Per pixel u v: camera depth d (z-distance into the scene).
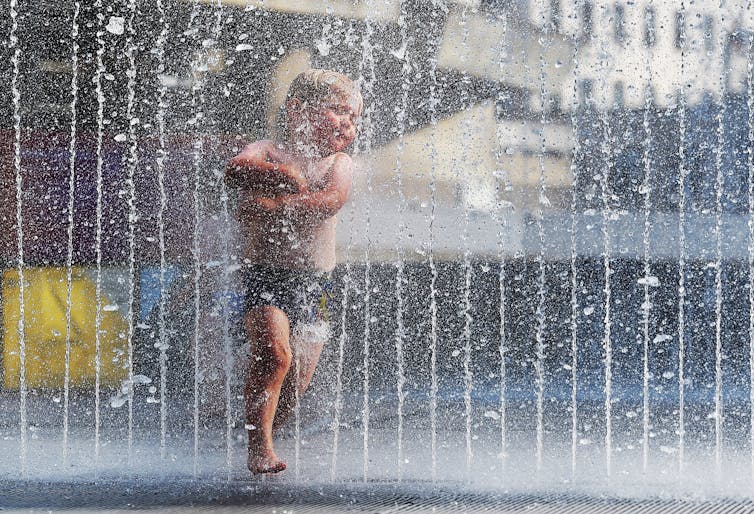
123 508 5.89
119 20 10.27
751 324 12.94
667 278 12.66
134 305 10.27
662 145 12.10
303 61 9.96
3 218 10.61
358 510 5.81
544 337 12.30
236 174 7.72
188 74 10.08
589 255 12.25
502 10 10.91
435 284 11.35
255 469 7.04
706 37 11.70
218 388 8.73
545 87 11.34
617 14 11.40
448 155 11.02
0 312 10.67
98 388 10.27
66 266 10.62
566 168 11.84
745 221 12.39
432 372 11.31
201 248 9.41
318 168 7.84
